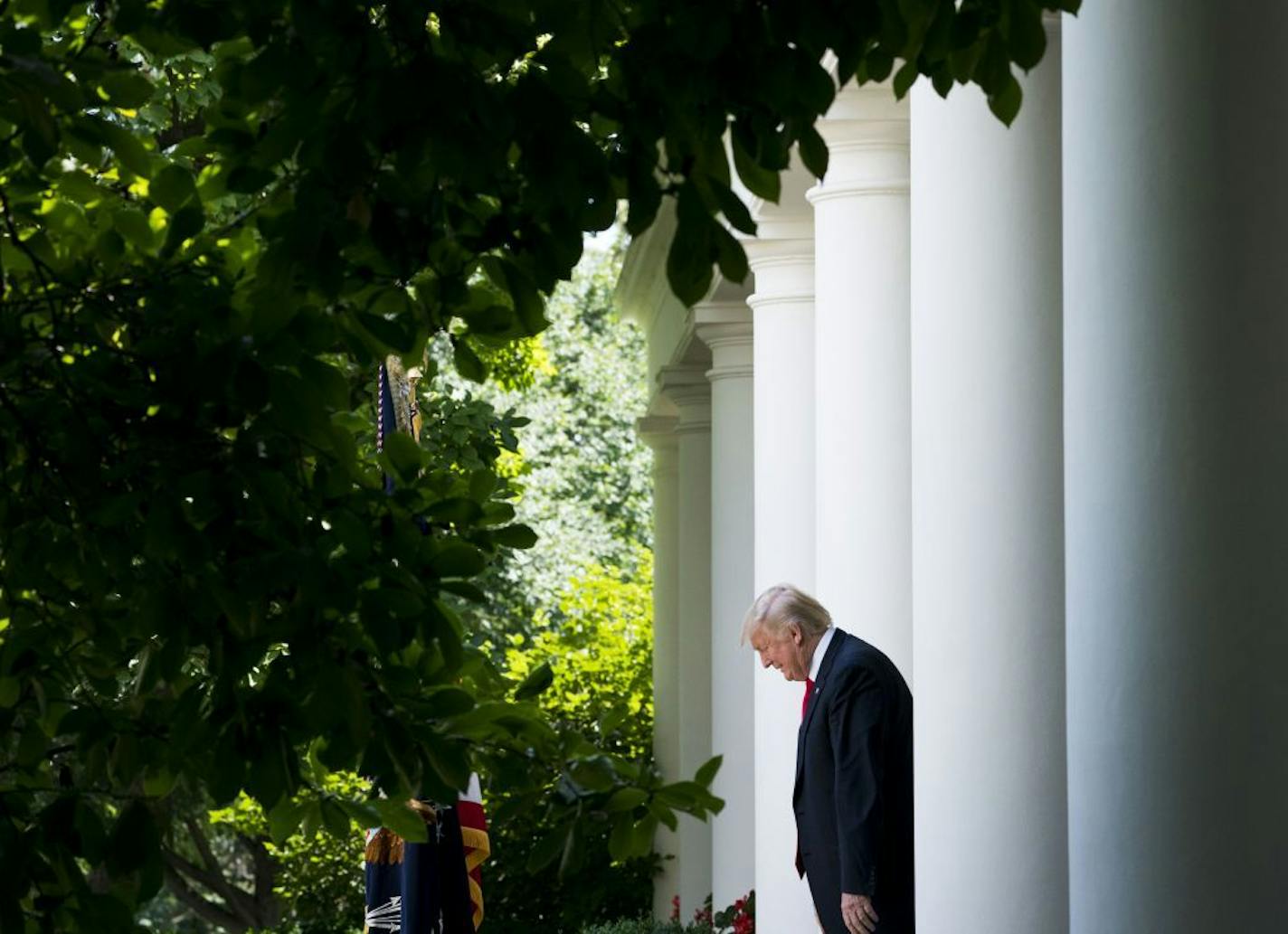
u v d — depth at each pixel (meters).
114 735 4.87
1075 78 6.40
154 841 4.63
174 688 4.85
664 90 4.45
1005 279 8.90
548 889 27.09
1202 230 6.01
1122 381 6.14
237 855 43.59
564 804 4.73
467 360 4.90
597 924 26.72
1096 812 6.18
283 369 4.41
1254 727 5.92
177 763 4.74
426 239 4.40
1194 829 5.95
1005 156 8.91
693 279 4.54
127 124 9.03
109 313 4.64
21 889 4.54
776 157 4.57
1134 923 6.04
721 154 4.54
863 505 12.93
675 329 24.33
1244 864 5.90
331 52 4.23
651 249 24.44
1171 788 5.97
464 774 4.59
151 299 4.46
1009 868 8.72
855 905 10.51
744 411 20.36
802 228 16.41
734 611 20.23
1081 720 6.27
